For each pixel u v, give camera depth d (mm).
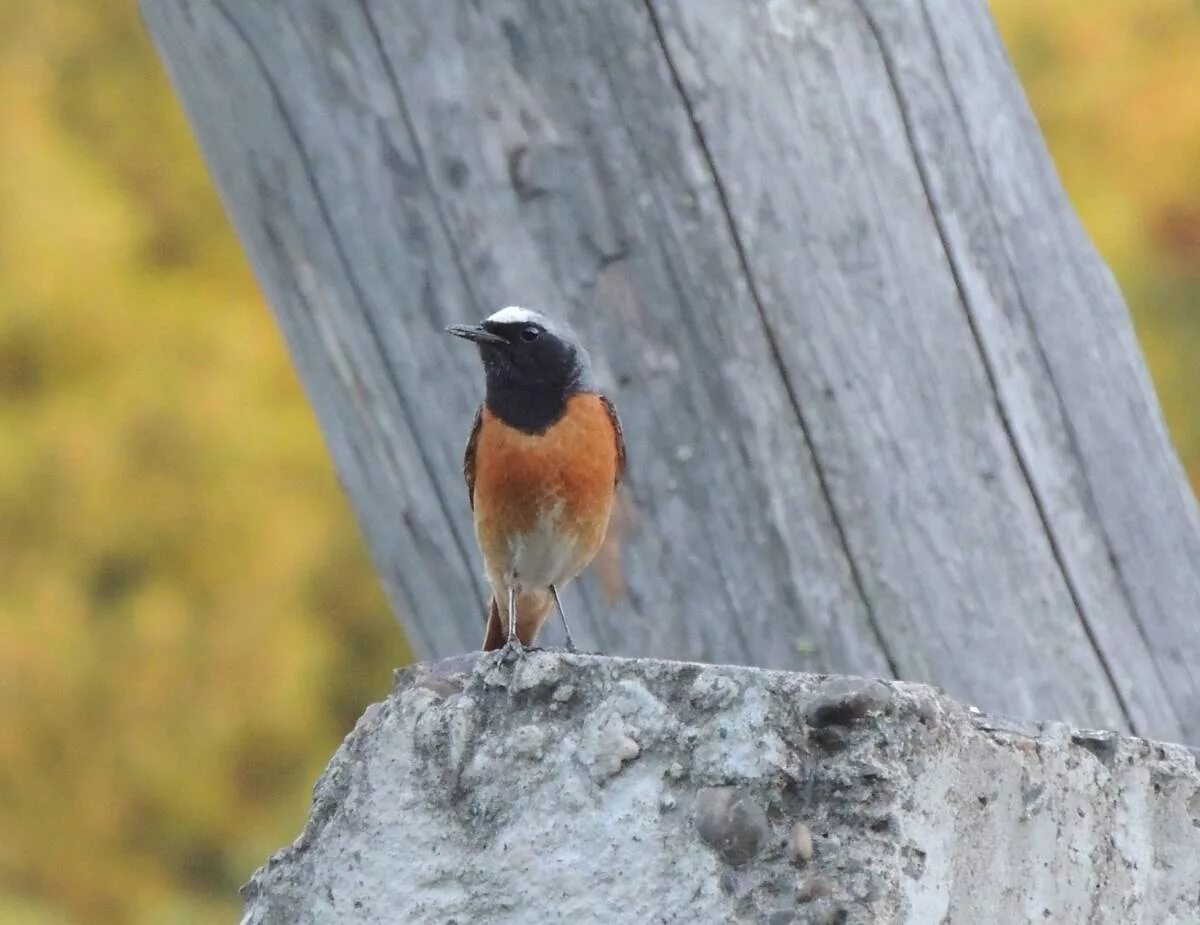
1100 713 9672
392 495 10414
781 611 9375
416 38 9508
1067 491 9828
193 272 26375
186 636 24312
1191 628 10117
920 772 6367
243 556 24672
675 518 9484
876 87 9609
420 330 9891
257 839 24078
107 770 24125
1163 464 10297
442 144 9555
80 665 24078
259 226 10203
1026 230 10016
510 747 6793
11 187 25125
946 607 9414
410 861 6840
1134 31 23891
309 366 10422
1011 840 6672
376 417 10258
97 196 25516
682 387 9414
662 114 9336
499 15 9398
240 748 24453
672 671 6641
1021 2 24078
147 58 27391
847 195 9477
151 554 24641
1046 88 23859
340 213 9867
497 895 6652
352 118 9695
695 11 9336
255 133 9969
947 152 9773
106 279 25062
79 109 27047
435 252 9695
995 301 9805
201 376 24875
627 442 9508
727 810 6359
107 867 24172
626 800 6547
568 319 9508
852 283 9453
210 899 24156
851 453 9375
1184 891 7367
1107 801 7152
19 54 26781
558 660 6852
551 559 9969
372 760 7043
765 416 9352
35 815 24031
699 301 9359
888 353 9469
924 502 9445
